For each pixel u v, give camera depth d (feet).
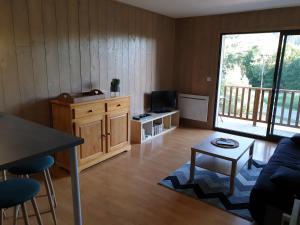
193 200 8.11
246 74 18.17
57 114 9.61
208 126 16.72
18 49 8.63
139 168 10.40
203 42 15.97
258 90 17.38
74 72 10.64
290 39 13.11
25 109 9.15
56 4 9.53
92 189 8.64
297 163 7.80
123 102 11.53
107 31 11.88
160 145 13.33
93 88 11.60
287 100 14.53
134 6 13.19
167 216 7.25
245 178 9.62
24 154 3.90
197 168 10.38
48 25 9.38
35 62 9.19
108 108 10.70
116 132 11.38
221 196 8.33
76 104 9.21
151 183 9.15
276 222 6.14
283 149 9.08
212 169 8.92
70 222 6.84
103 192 8.46
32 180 5.01
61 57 10.03
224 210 7.59
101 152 10.70
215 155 8.46
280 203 5.98
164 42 16.26
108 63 12.21
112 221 6.95
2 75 8.34
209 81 16.17
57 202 7.77
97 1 11.14
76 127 9.37
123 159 11.34
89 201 7.91
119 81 11.98
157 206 7.74
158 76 16.29
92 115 9.99
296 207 4.93
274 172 7.14
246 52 17.75
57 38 9.76
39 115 9.63
